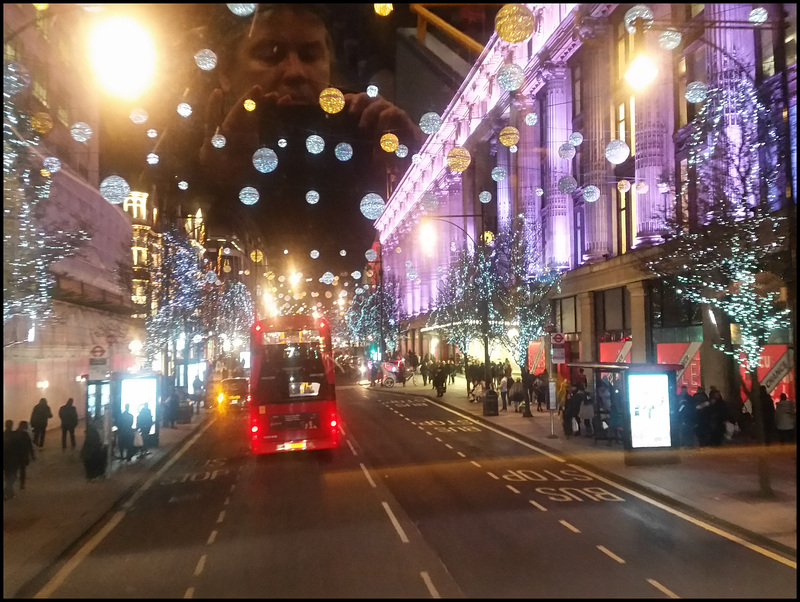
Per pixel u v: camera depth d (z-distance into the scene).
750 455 16.84
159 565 9.09
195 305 35.88
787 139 11.82
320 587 7.80
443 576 8.11
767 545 9.38
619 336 30.11
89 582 8.45
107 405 16.77
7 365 21.44
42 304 14.80
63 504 12.98
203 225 66.12
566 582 7.80
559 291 33.09
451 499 12.90
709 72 20.59
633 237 29.47
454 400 38.03
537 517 11.28
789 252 13.00
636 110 26.55
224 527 11.19
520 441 21.66
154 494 14.53
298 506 12.61
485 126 47.44
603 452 18.20
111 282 33.69
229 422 30.53
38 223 14.89
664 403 15.88
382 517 11.45
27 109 15.12
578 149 34.59
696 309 23.84
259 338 18.47
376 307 69.44
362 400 40.34
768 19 16.89
